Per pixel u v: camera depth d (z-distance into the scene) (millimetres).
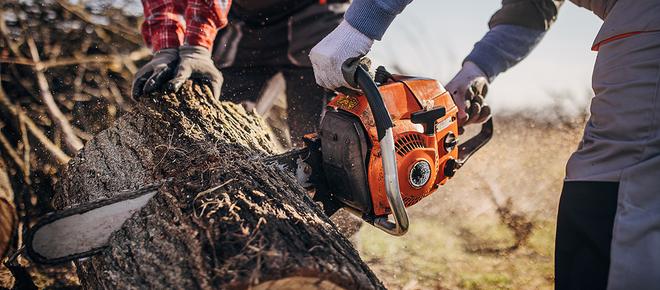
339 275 1391
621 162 1548
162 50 2385
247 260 1346
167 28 2406
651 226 1447
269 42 2912
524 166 4859
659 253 1434
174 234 1513
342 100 1881
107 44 4281
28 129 3443
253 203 1539
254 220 1472
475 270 3473
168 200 1645
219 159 1776
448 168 2012
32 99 3666
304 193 1813
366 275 1504
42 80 3721
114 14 4473
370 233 3846
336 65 1771
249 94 2980
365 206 1841
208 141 1956
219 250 1388
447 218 4203
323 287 1400
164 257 1483
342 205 1992
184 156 1875
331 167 1890
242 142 2086
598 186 1589
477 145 2328
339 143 1831
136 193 1691
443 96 1985
